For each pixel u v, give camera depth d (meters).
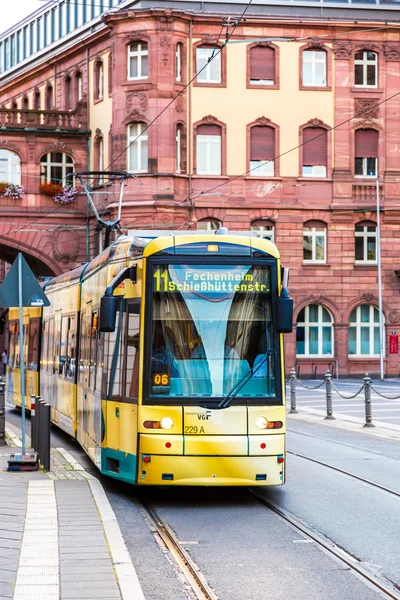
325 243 60.97
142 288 14.87
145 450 14.45
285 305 14.79
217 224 60.06
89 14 67.75
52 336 27.34
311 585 9.88
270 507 14.62
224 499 15.45
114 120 59.72
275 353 14.93
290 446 23.38
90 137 64.31
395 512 14.13
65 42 69.44
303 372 60.59
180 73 59.50
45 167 64.44
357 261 61.31
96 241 62.94
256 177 60.12
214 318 14.88
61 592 8.98
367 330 61.88
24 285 18.16
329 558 11.16
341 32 60.91
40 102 73.06
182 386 14.64
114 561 10.31
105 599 8.75
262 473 14.58
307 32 60.66
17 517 12.82
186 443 14.41
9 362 38.38
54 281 28.06
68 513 13.13
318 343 61.16
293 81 60.75
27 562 10.20
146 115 58.62
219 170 60.12
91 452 18.19
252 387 14.77
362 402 40.09
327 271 60.84
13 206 63.66
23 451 18.16
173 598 9.35
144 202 58.22
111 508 13.60
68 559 10.36
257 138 60.56
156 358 14.69
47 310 28.81
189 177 59.47
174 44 58.88
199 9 60.00
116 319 16.06
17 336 35.97
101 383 16.94
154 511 14.33
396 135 61.28
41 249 63.69
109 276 17.02
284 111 60.69
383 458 20.77
